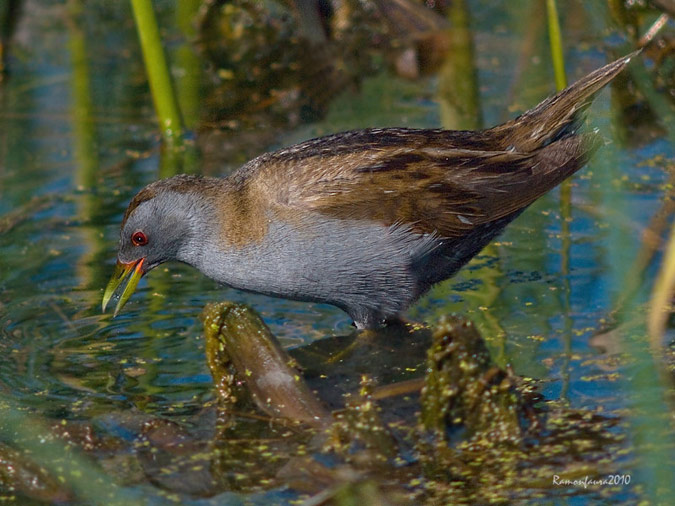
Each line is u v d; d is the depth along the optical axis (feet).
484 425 26.96
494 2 58.65
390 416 28.19
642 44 46.21
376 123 48.14
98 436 27.86
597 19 38.88
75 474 26.27
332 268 32.45
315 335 33.99
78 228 40.98
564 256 37.58
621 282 21.65
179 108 47.70
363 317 33.83
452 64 53.06
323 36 54.60
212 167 45.39
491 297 35.22
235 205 32.89
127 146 47.85
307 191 32.30
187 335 33.88
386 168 32.71
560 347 31.58
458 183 32.83
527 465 25.80
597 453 26.08
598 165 23.15
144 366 31.94
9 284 37.04
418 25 54.80
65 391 30.45
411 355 32.32
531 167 33.14
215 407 29.30
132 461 26.89
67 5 59.52
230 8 56.59
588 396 28.76
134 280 34.42
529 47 53.83
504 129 34.60
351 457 26.30
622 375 29.71
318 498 24.70
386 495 24.89
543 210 41.14
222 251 33.12
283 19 55.77
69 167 45.93
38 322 34.73
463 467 25.80
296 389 28.76
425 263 33.45
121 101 51.90
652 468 25.05
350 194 32.19
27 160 46.50
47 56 55.26
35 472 26.23
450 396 26.84
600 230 39.27
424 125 47.57
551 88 49.90
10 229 40.93
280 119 49.49
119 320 34.94
